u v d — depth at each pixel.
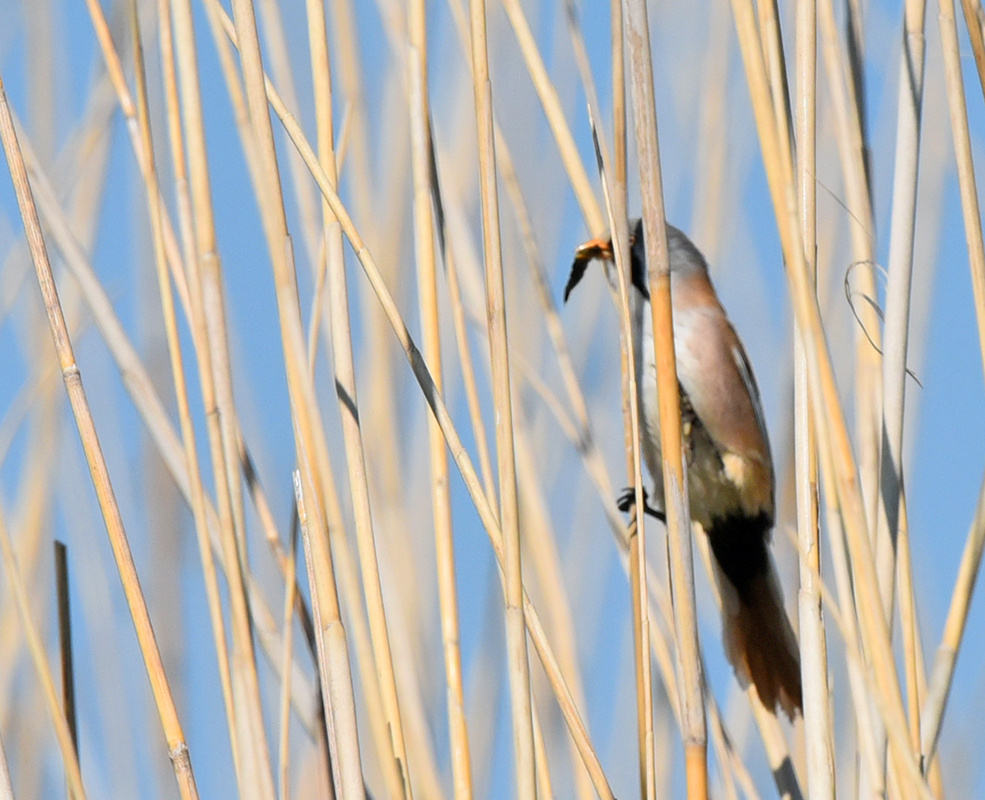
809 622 3.88
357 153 6.27
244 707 4.02
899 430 4.10
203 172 4.43
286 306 3.86
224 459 4.20
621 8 4.29
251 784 3.94
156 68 6.20
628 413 5.04
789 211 3.56
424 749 5.02
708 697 4.80
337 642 3.77
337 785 3.72
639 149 3.89
